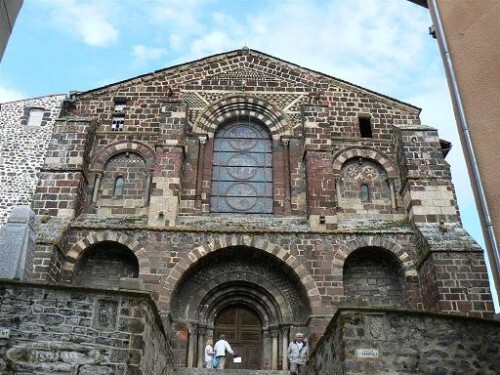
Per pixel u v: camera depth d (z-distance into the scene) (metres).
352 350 13.22
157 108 28.48
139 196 26.14
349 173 27.14
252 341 24.64
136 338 13.46
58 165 25.41
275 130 28.08
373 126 28.42
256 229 24.48
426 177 25.50
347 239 24.48
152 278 23.23
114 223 24.56
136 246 23.88
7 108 37.78
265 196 26.73
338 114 28.62
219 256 24.70
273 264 24.81
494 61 10.09
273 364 23.56
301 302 24.30
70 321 13.41
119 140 27.44
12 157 36.03
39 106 38.03
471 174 10.32
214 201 26.47
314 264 23.88
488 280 21.98
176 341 23.31
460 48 11.02
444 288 21.88
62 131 26.36
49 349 13.10
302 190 26.41
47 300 13.55
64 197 24.66
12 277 14.73
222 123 28.45
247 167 27.45
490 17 10.38
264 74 29.67
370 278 24.81
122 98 28.77
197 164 26.83
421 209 24.78
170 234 24.27
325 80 29.53
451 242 23.05
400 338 13.45
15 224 15.62
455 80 10.99
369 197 26.52
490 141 9.93
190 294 24.41
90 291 13.75
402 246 24.39
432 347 13.45
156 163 25.78
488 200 9.83
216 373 19.69
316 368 16.86
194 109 28.33
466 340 13.66
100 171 26.56
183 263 23.66
